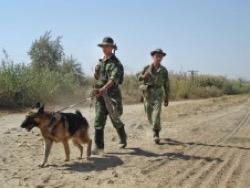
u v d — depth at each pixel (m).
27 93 18.98
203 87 39.06
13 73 18.70
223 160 10.09
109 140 11.94
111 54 9.77
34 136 11.88
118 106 9.93
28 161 9.19
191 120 17.41
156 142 11.52
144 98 11.55
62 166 8.82
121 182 7.89
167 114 19.17
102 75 9.80
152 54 11.34
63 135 8.88
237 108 24.48
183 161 9.77
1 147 10.36
